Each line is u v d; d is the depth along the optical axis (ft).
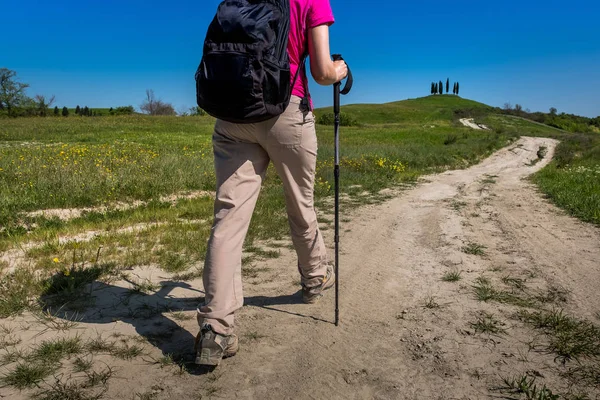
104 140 70.49
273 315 9.36
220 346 7.01
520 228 18.24
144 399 6.36
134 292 10.43
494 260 13.47
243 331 8.59
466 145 93.20
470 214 21.85
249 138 7.47
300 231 9.07
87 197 22.99
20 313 9.03
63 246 14.11
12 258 13.10
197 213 20.43
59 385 6.57
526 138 134.72
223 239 7.28
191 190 27.96
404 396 6.55
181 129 106.42
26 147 50.90
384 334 8.48
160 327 8.65
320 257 9.70
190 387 6.70
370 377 7.03
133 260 12.72
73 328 8.46
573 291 10.68
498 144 106.52
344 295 10.53
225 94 6.56
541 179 39.34
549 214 21.72
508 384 6.76
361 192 30.22
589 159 71.77
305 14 7.25
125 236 15.57
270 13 6.77
